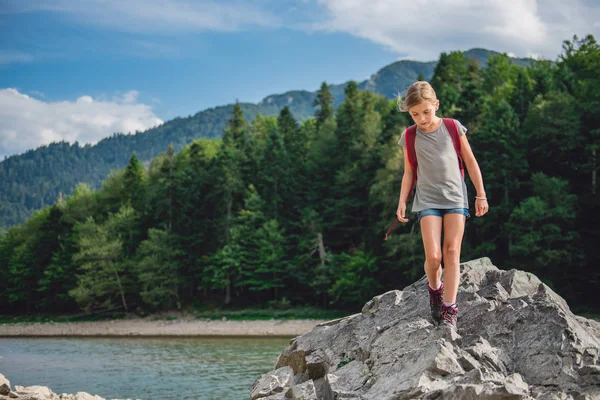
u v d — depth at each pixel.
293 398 6.10
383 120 61.72
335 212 55.97
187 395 17.73
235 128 78.19
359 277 48.50
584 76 52.88
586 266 40.12
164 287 58.81
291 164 62.75
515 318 5.82
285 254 56.12
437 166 5.61
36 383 21.22
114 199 74.62
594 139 40.72
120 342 39.12
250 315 52.53
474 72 67.31
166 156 65.38
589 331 6.11
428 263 5.71
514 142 41.81
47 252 70.56
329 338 7.56
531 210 37.94
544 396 4.83
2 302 73.12
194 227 62.66
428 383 4.92
